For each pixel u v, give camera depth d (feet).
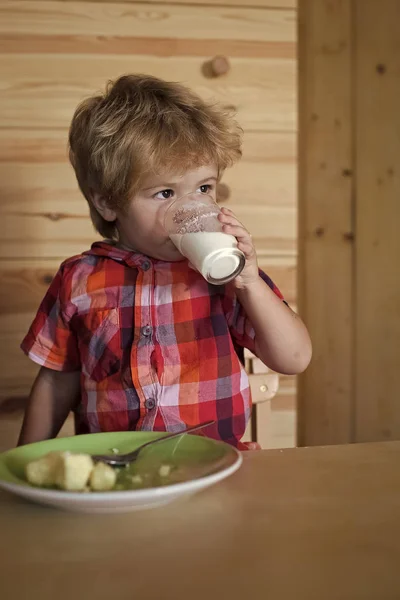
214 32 4.61
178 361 3.34
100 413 3.36
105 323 3.40
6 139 4.53
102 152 3.32
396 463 2.30
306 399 6.75
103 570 1.56
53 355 3.57
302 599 1.41
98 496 1.75
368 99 6.63
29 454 2.30
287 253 4.76
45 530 1.81
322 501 1.96
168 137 3.16
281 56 4.67
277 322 3.13
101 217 3.76
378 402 6.83
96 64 4.55
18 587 1.49
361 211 6.70
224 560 1.60
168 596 1.44
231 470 1.95
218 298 3.45
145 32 4.57
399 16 6.57
